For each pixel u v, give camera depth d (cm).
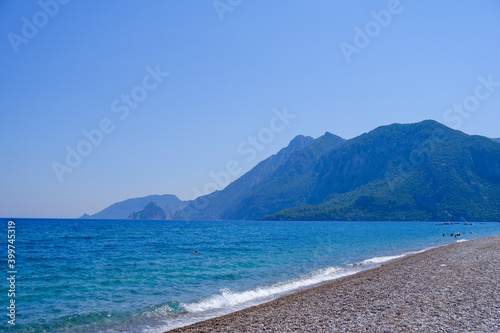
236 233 9619
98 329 1350
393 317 1152
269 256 3731
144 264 3139
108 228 12419
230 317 1350
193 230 11538
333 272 2558
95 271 2727
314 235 8400
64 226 13538
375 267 2705
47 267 2977
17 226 12319
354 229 12350
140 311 1592
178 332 1183
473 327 1027
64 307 1677
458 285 1599
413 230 11012
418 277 1881
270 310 1412
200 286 2144
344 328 1070
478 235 7556
